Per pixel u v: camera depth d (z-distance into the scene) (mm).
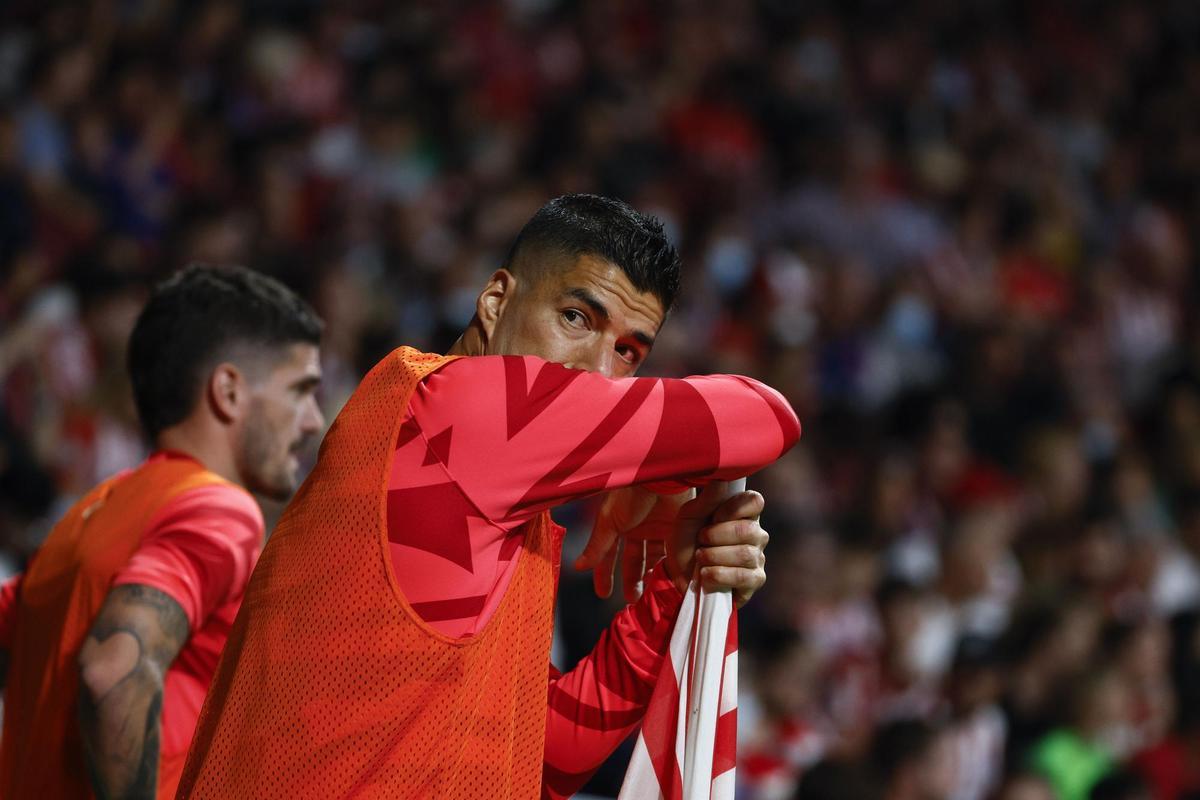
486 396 6520
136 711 7602
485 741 6523
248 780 6566
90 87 27484
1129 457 27875
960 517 23328
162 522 8430
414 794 6359
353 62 33281
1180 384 31438
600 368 6910
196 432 9125
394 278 27406
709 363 27547
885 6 44344
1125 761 19484
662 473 6703
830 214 35344
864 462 26547
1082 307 37281
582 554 7609
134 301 21531
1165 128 45438
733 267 32469
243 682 6773
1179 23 49344
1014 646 20172
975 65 44438
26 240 23672
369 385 6855
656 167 34156
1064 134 44094
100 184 25969
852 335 31547
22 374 20344
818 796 14445
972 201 38594
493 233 28953
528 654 6762
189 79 30047
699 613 7160
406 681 6395
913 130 40656
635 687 7375
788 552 20922
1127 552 24781
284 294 9414
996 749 18906
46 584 8867
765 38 41469
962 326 33562
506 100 34719
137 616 7805
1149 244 40000
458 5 35812
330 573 6539
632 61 37719
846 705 19688
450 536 6445
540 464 6492
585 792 12805
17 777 8812
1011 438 28828
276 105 30672
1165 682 21422
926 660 21016
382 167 30953
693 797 7008
